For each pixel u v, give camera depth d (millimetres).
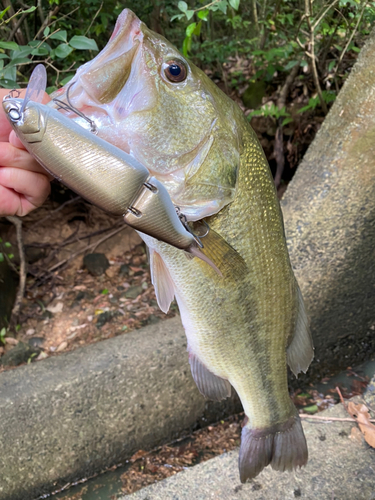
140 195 313
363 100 832
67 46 672
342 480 584
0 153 371
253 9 1310
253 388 541
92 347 820
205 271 434
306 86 1322
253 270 451
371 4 1050
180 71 369
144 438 798
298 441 580
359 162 814
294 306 512
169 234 331
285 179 1420
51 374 762
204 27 1460
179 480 620
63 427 736
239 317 474
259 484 598
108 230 1405
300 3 1259
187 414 819
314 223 833
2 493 714
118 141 365
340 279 841
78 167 300
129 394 770
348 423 670
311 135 1338
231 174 400
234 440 822
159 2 1241
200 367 525
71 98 351
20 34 1014
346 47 1107
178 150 377
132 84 355
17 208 417
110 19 1202
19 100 291
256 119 1331
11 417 713
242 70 1410
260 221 434
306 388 917
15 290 1255
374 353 960
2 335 1072
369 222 812
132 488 753
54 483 751
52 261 1367
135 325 1115
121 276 1316
